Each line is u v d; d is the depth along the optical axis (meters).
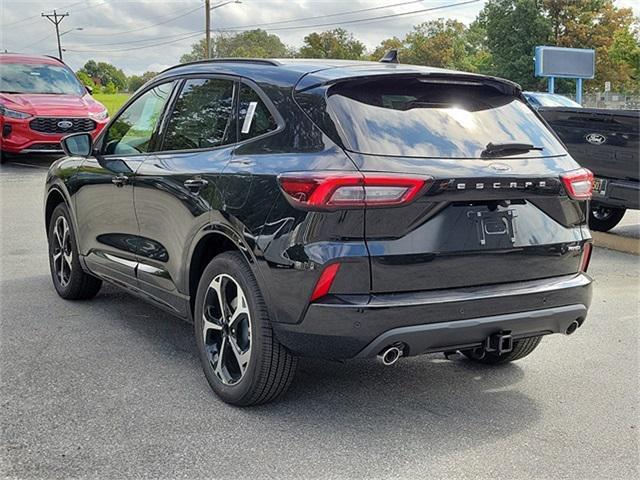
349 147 3.60
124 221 5.13
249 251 3.80
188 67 4.95
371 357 3.59
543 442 3.74
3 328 5.41
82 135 5.70
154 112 5.11
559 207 4.03
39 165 16.14
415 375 4.67
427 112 3.94
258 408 4.06
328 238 3.50
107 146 5.55
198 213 4.21
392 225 3.53
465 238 3.68
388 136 3.70
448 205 3.62
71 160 6.09
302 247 3.55
